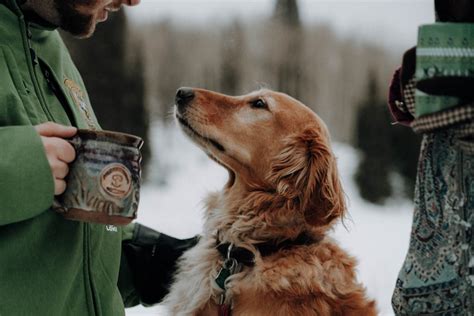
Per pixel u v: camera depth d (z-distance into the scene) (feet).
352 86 31.71
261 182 9.08
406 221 22.63
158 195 23.27
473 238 5.51
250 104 9.50
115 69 30.25
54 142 5.94
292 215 8.68
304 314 8.05
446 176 5.67
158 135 28.55
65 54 7.77
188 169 25.61
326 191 8.82
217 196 9.61
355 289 8.52
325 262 8.45
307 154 9.02
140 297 8.98
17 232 6.34
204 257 8.84
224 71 31.63
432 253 5.74
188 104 9.52
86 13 6.89
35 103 6.69
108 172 5.98
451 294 5.61
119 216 6.04
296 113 9.41
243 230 8.71
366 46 32.65
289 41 32.53
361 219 22.85
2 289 6.28
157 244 8.91
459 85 5.36
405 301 5.90
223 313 8.35
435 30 5.49
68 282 6.73
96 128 7.60
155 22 31.83
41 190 5.86
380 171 27.73
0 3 6.70
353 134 30.71
